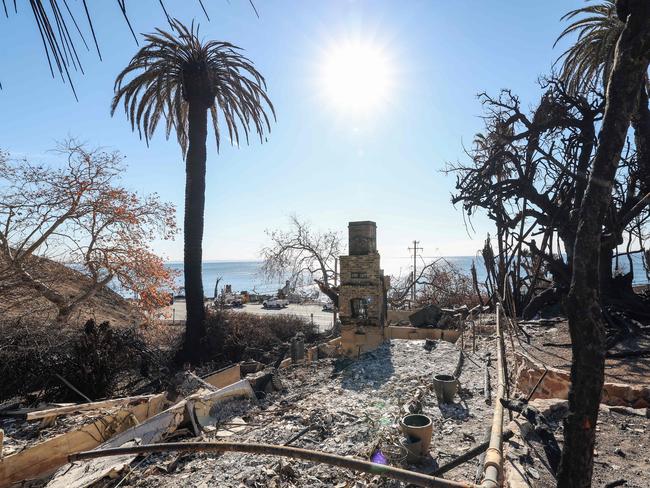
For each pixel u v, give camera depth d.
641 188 11.42
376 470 3.30
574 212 10.59
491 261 9.94
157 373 15.46
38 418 8.36
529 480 4.24
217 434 8.18
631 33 2.27
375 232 15.80
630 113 2.26
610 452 5.07
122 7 1.04
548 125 11.23
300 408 9.36
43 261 15.73
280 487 5.64
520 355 9.49
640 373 7.60
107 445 7.48
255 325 22.78
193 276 18.34
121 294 17.59
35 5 1.05
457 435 6.95
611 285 12.87
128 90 18.62
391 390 10.00
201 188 18.69
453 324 17.47
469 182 11.50
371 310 15.13
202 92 18.44
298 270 31.22
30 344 12.24
